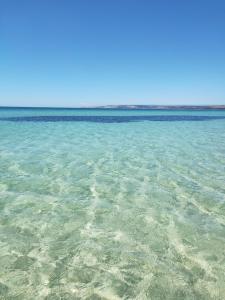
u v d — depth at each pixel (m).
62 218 5.27
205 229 4.91
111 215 5.46
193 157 11.30
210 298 3.19
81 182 7.60
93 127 25.44
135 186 7.34
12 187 7.04
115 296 3.20
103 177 8.15
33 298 3.13
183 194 6.73
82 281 3.44
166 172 8.82
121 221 5.20
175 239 4.54
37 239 4.45
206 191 6.97
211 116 51.69
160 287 3.36
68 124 28.33
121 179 7.98
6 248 4.15
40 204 5.95
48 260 3.87
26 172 8.48
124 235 4.65
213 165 9.83
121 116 49.03
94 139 16.69
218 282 3.47
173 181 7.82
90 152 12.17
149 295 3.22
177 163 10.14
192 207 5.93
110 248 4.22
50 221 5.12
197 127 26.72
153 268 3.73
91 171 8.83
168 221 5.22
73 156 11.16
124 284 3.40
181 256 4.04
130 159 10.80
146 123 31.95
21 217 5.27
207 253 4.13
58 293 3.22
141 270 3.69
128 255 4.04
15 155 11.05
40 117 40.28
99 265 3.78
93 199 6.33
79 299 3.13
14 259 3.87
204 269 3.73
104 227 4.93
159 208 5.85
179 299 3.16
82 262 3.84
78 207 5.82
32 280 3.44
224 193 6.82
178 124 30.80
